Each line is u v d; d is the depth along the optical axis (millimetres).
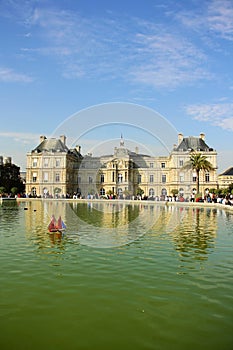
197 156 75188
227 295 9992
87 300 9602
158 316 8594
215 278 11594
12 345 7230
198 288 10570
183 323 8211
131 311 8875
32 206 53250
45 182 101500
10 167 110250
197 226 25562
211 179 100438
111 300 9594
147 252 15586
